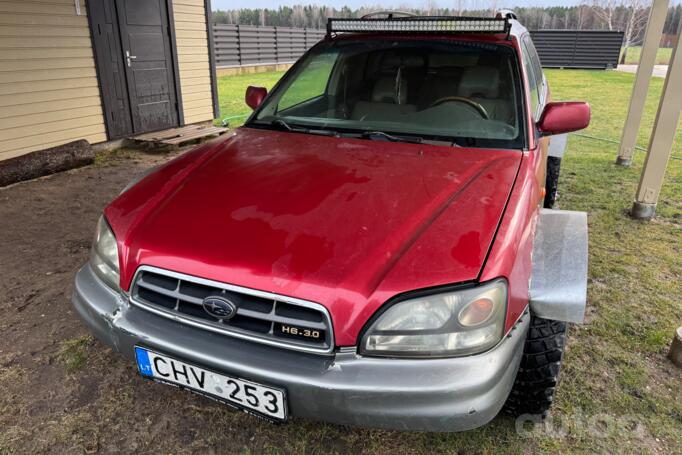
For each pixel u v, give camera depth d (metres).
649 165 4.23
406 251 1.60
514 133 2.38
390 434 2.06
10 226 4.14
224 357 1.60
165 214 1.89
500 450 1.98
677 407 2.22
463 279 1.51
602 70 19.48
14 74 5.34
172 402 2.23
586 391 2.31
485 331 1.52
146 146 6.74
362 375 1.49
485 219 1.73
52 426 2.08
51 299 3.03
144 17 6.67
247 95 3.12
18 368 2.41
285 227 1.73
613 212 4.54
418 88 2.73
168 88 7.26
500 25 2.52
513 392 1.99
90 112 6.24
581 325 2.83
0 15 5.12
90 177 5.49
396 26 2.72
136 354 1.77
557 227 2.06
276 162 2.24
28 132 5.59
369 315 1.50
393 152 2.30
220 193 1.98
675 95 3.98
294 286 1.53
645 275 3.40
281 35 18.30
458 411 1.47
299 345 1.55
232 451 1.98
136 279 1.78
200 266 1.65
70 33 5.80
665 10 5.28
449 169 2.11
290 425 2.11
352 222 1.73
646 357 2.56
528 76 2.73
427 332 1.50
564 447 1.99
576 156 6.59
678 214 4.50
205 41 7.76
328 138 2.52
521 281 1.68
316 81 2.94
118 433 2.05
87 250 3.72
